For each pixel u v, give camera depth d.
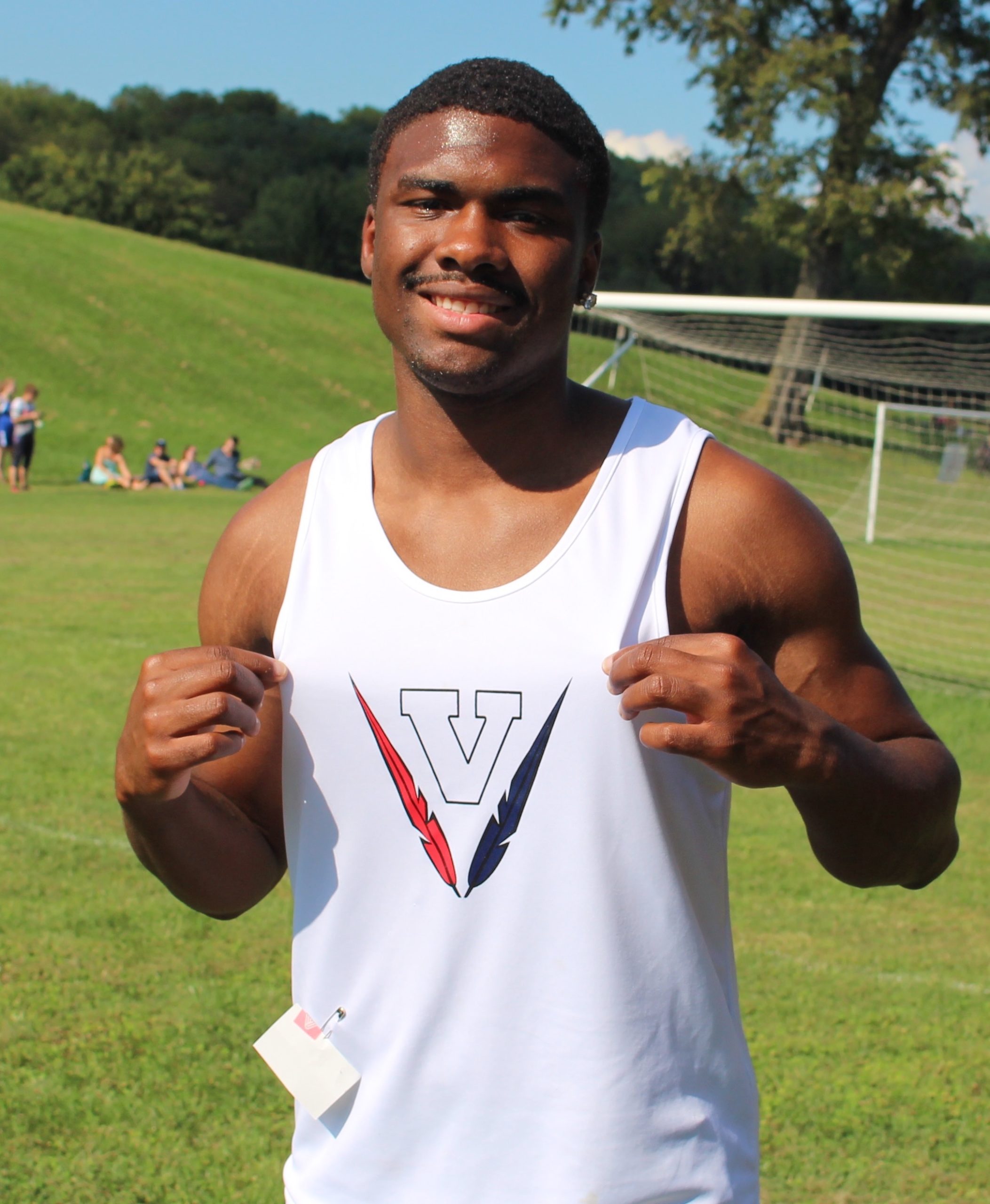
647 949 1.28
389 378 31.72
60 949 3.84
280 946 3.95
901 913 4.39
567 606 1.29
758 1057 3.29
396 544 1.38
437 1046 1.30
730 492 1.35
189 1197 2.65
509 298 1.31
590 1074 1.26
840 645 1.40
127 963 3.77
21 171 65.25
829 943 4.08
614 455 1.36
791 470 18.16
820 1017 3.53
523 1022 1.28
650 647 1.21
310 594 1.38
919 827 1.37
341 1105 1.36
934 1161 2.84
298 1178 1.40
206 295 34.12
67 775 5.57
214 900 1.54
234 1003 3.53
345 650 1.33
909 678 8.62
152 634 8.80
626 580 1.29
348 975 1.36
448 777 1.30
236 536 1.51
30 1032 3.33
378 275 1.38
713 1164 1.29
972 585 13.62
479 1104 1.29
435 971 1.30
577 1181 1.25
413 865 1.31
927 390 21.39
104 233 39.81
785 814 5.62
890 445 21.06
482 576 1.34
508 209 1.31
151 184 66.56
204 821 1.48
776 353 15.08
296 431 27.11
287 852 1.44
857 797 1.27
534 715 1.28
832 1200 2.69
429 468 1.38
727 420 17.42
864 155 25.56
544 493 1.37
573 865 1.27
